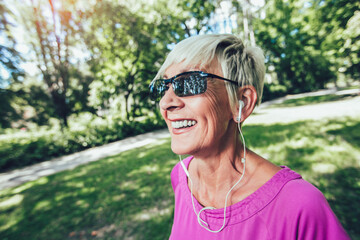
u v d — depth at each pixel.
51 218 4.24
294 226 0.61
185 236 0.89
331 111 11.60
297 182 0.66
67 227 3.83
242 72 0.79
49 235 3.69
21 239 3.70
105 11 16.23
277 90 33.47
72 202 4.82
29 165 10.87
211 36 0.81
